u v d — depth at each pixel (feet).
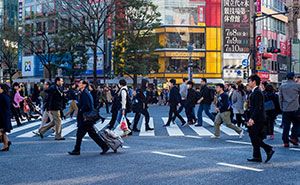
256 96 20.45
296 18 175.52
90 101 23.54
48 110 30.40
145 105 37.37
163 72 135.33
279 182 15.76
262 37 142.72
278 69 155.33
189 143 28.60
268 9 147.74
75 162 20.68
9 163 20.45
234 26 138.21
